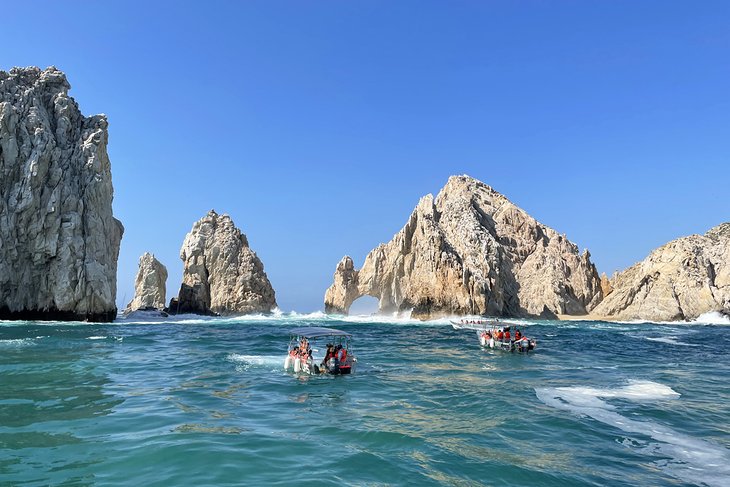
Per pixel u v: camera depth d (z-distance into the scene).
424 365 30.05
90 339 41.72
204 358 31.48
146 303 95.69
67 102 71.50
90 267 63.84
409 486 10.40
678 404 19.12
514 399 19.77
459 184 121.19
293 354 27.70
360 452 12.62
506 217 114.00
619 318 90.25
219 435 13.85
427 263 89.50
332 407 18.17
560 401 19.48
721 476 11.59
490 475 11.23
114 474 10.71
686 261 90.75
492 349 39.53
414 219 104.56
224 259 93.25
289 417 16.44
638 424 16.05
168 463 11.41
